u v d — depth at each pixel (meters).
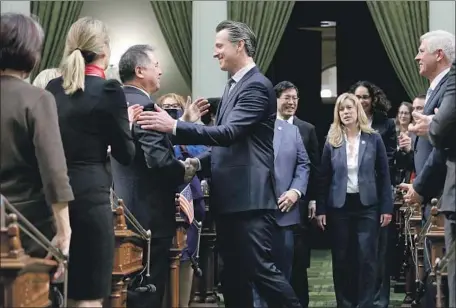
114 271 4.32
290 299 4.83
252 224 4.80
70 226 3.89
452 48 5.08
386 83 13.11
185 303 6.12
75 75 3.93
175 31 12.07
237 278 4.86
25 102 3.53
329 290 8.63
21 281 3.18
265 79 4.82
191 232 6.09
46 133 3.51
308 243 7.33
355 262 6.71
